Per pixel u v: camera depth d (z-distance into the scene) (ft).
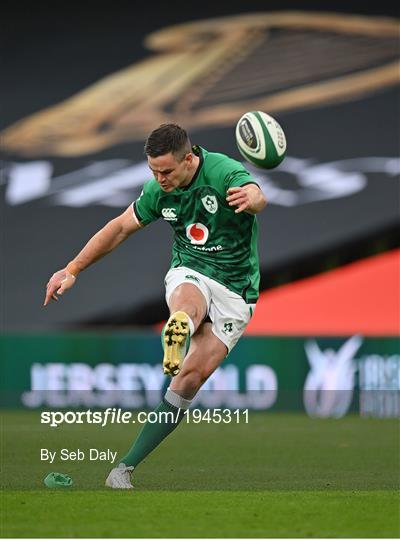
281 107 219.20
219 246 68.54
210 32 238.89
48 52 237.66
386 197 198.59
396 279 184.65
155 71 231.71
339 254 189.67
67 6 246.27
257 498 62.28
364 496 63.77
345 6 240.32
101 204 200.03
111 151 211.61
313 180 203.21
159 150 65.00
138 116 220.02
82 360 147.54
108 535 49.85
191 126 215.72
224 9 242.99
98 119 220.02
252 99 222.07
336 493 65.46
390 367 150.00
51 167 208.85
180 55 235.20
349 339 150.20
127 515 55.47
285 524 53.31
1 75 232.73
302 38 234.58
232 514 56.13
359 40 232.73
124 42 239.09
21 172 208.03
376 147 209.77
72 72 233.14
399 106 217.77
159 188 68.49
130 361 147.64
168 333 61.87
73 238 194.39
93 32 241.76
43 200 202.08
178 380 67.87
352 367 150.00
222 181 66.90
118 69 233.14
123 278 185.68
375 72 225.76
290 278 187.32
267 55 232.12
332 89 222.89
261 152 68.18
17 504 58.75
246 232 68.85
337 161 207.21
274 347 148.66
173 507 58.29
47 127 218.59
